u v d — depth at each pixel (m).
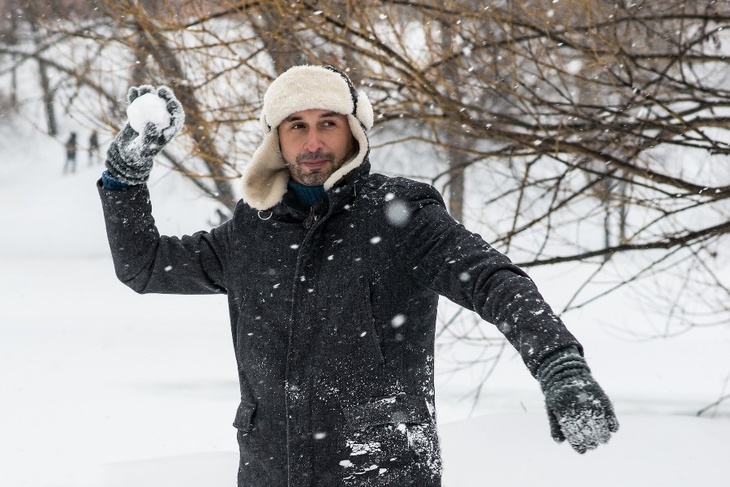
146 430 9.16
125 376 12.32
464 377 12.35
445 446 6.22
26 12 9.05
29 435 8.94
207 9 8.67
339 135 3.26
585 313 17.78
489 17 7.86
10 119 19.47
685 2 8.28
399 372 3.09
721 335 15.30
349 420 3.04
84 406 10.41
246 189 3.27
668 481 5.53
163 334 16.25
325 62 8.18
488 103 9.12
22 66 21.31
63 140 34.81
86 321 17.78
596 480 5.56
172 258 3.35
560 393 2.44
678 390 11.10
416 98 8.23
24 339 15.56
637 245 8.36
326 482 3.04
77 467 7.62
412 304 3.12
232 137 8.24
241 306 3.28
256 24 8.18
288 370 3.11
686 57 8.25
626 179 8.23
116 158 3.17
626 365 12.86
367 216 3.16
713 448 5.97
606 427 2.39
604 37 8.08
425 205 3.14
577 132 8.37
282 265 3.20
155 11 8.42
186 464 6.17
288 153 3.26
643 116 9.05
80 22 8.91
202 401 10.70
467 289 2.92
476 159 8.73
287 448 3.08
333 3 8.25
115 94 9.02
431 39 8.04
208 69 8.19
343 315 3.09
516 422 6.54
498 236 8.55
